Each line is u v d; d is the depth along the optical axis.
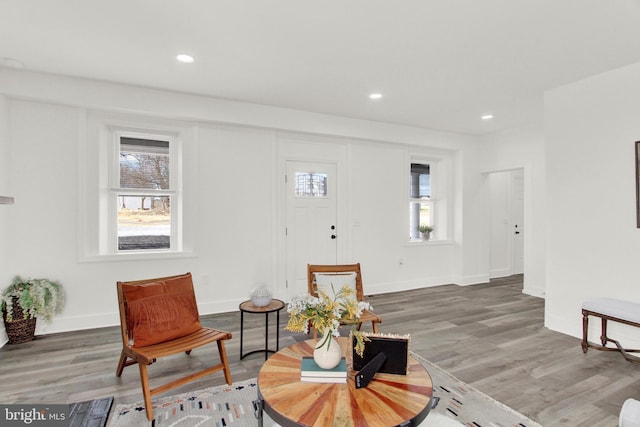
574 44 2.70
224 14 2.30
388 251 5.41
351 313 1.87
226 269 4.28
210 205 4.18
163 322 2.41
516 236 6.81
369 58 2.96
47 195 3.48
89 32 2.53
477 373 2.69
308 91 3.79
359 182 5.18
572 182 3.47
